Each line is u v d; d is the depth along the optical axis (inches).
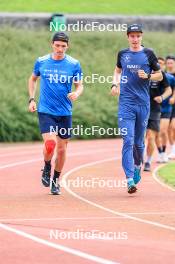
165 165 1680.6
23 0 3993.6
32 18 3449.8
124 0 4242.1
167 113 1727.4
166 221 962.7
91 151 2113.7
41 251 765.9
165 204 1106.7
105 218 982.4
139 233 876.0
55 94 1149.7
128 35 1177.4
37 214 1007.6
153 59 1176.8
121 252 765.9
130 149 1174.3
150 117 1546.5
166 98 1641.2
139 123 1192.2
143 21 3683.6
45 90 1154.0
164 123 1724.9
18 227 904.3
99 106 2829.7
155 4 4284.0
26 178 1437.0
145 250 776.9
